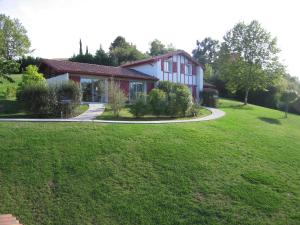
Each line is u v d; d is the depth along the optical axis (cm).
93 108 2131
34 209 718
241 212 762
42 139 1079
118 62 5506
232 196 832
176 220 716
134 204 763
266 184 930
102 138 1139
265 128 1839
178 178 903
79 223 686
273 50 3669
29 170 873
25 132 1142
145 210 744
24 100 1780
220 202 799
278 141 1483
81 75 2561
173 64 3369
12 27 4031
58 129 1210
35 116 1783
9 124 1264
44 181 827
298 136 1775
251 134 1539
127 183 856
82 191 798
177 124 1527
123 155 1017
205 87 4103
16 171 863
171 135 1273
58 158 954
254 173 1001
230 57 3900
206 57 8706
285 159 1196
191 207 766
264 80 3684
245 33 3775
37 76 2391
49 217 696
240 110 2862
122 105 1872
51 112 1808
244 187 891
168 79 3300
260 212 771
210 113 2372
